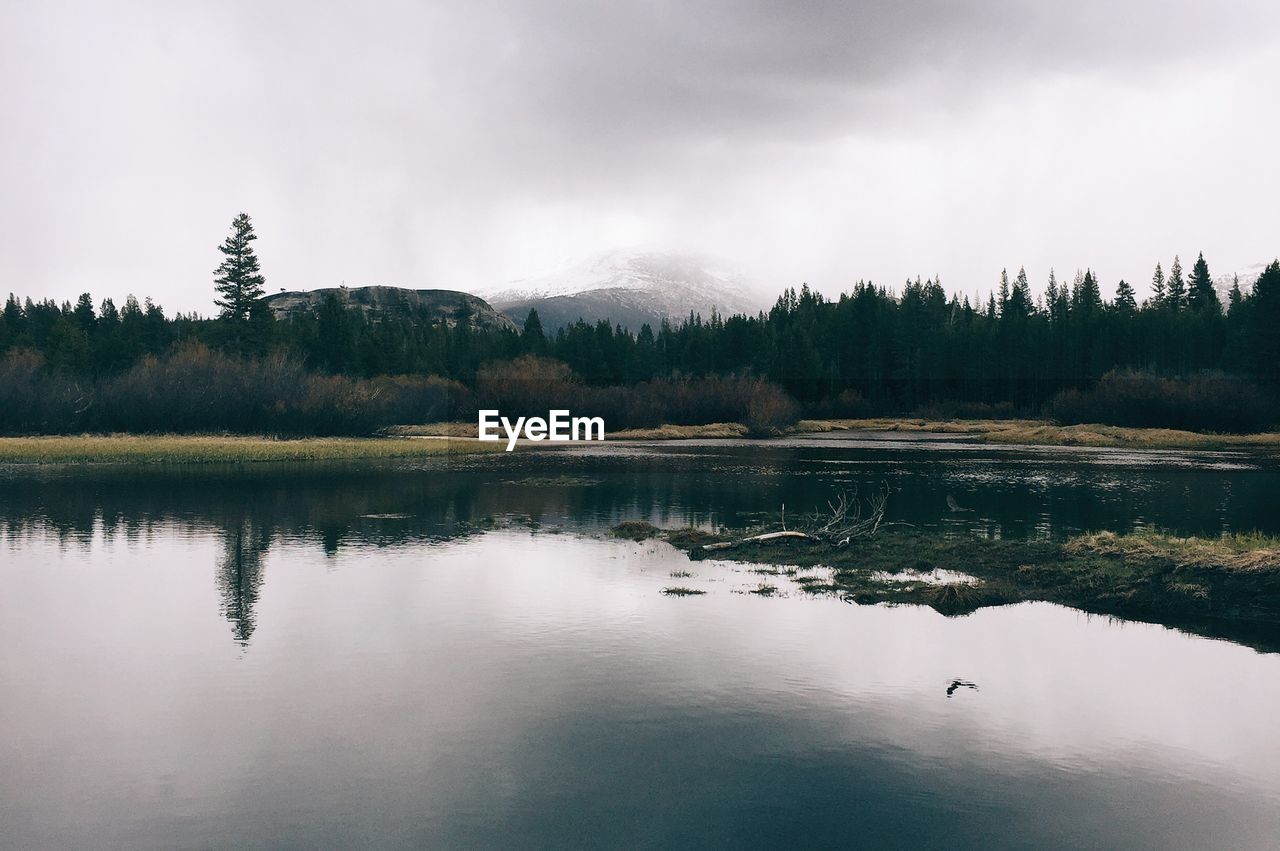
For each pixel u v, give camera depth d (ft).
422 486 141.49
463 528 96.89
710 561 77.41
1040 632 54.60
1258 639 53.06
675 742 37.70
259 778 34.22
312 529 95.71
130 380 255.29
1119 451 242.17
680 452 236.22
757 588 66.54
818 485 145.59
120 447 194.70
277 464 182.19
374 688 44.19
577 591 65.41
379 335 432.66
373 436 272.10
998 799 32.73
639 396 361.92
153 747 36.99
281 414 252.21
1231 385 320.50
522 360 378.94
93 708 41.37
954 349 467.93
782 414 360.07
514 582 68.54
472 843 29.37
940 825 30.81
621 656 49.42
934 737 38.40
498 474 164.86
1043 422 376.07
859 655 49.75
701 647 51.11
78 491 130.31
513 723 39.75
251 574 71.56
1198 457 215.51
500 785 33.73
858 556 78.54
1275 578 59.67
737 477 160.86
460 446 232.73
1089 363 447.42
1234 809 32.09
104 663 48.14
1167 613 59.11
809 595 64.28
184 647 51.06
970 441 297.12
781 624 56.08
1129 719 40.50
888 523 100.22
